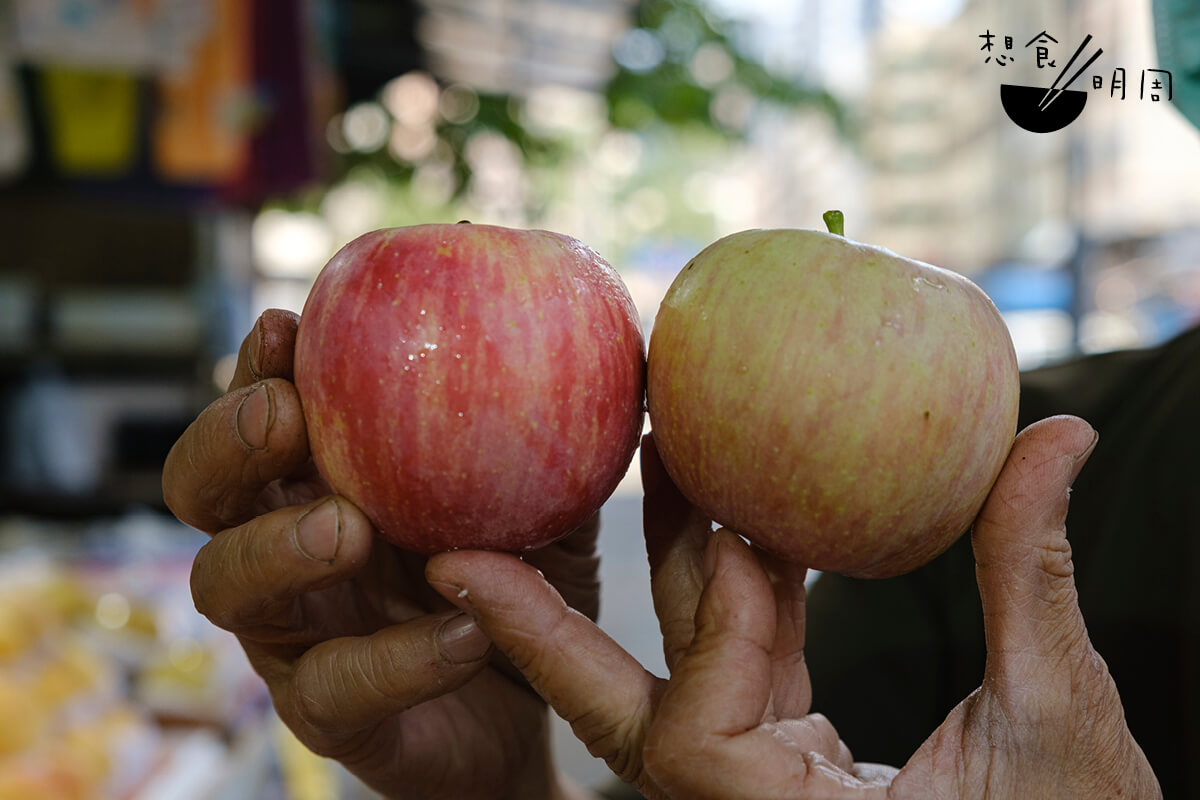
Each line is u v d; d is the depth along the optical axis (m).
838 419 0.72
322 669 0.84
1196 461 1.05
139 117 3.18
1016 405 0.78
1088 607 1.10
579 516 0.85
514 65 4.94
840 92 5.92
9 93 3.11
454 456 0.77
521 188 5.71
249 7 3.15
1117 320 6.41
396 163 5.46
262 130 3.23
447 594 0.77
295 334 0.86
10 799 1.51
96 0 2.86
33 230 4.73
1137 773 0.73
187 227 4.92
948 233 6.97
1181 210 6.00
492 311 0.77
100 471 4.77
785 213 11.27
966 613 1.20
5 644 1.88
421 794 1.06
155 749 1.93
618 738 0.76
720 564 0.75
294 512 0.77
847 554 0.78
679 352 0.78
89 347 4.86
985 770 0.71
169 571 2.87
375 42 4.59
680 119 5.40
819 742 0.77
